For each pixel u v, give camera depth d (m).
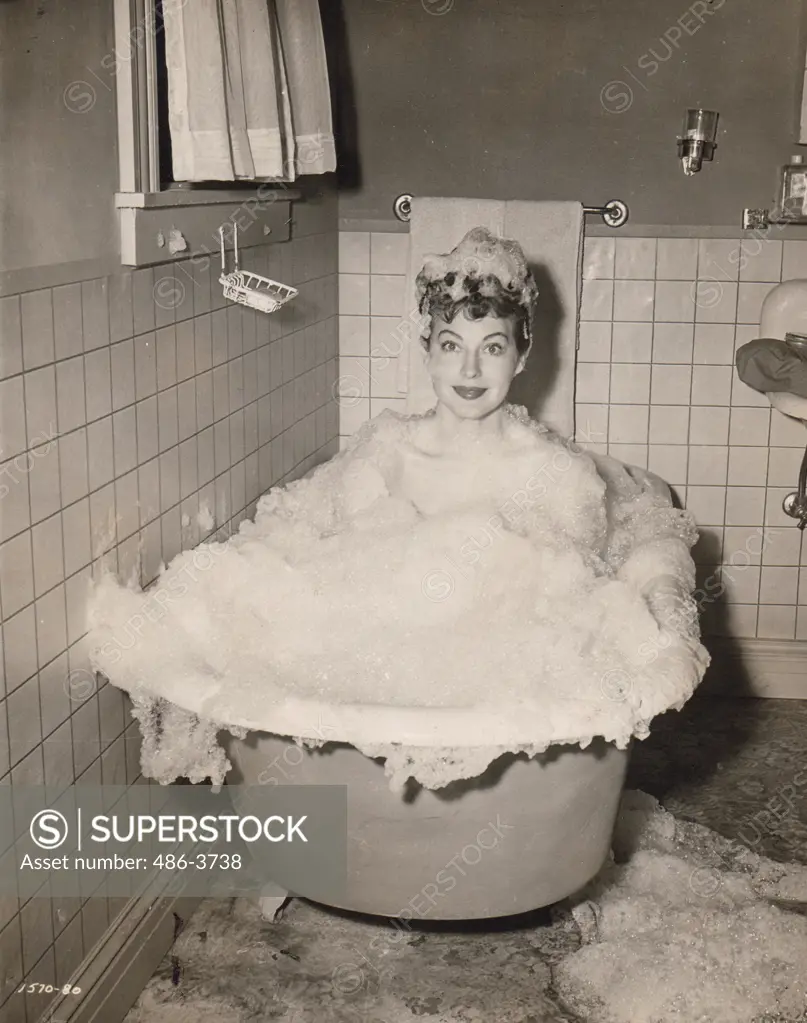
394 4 3.03
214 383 2.26
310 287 2.92
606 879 2.26
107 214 1.79
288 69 2.44
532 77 3.02
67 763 1.75
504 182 3.09
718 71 2.97
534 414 3.00
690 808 2.65
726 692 3.29
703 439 3.17
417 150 3.10
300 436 2.88
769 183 3.01
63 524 1.70
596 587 1.93
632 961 2.02
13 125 1.53
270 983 2.01
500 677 1.76
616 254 3.07
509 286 2.10
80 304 1.71
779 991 1.94
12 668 1.58
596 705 1.68
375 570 1.94
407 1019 1.92
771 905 2.15
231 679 1.75
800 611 3.25
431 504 2.18
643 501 2.42
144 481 1.96
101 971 1.85
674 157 3.02
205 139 1.93
